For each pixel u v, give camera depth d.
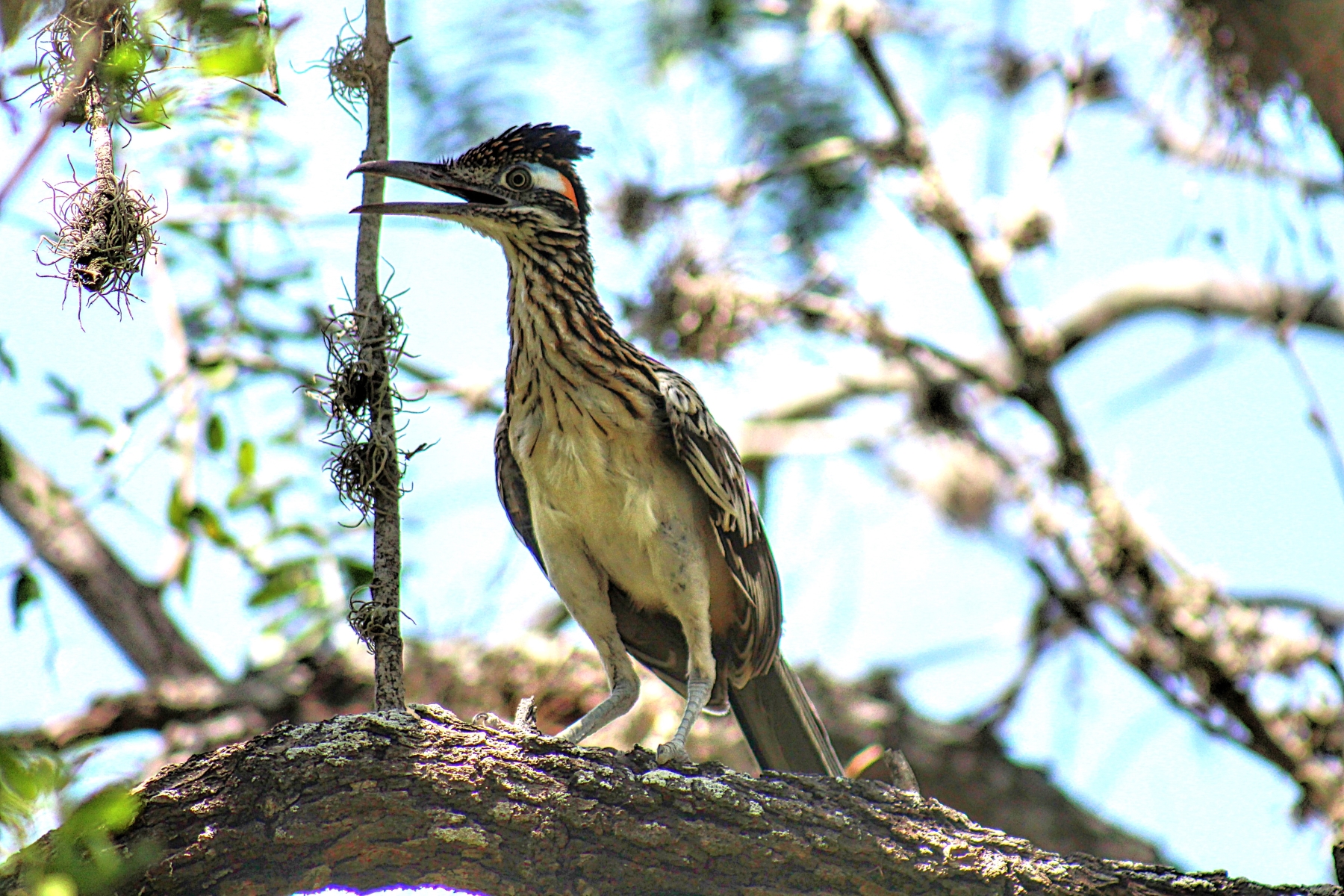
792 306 14.97
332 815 6.68
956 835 7.16
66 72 7.50
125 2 7.40
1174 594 14.76
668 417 9.16
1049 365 15.41
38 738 11.05
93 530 15.44
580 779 6.97
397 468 7.51
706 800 7.05
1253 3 11.04
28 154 6.13
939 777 15.12
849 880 7.04
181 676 15.16
